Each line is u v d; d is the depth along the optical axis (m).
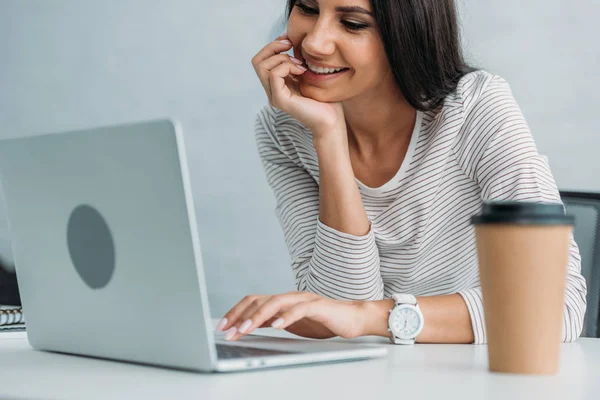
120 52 3.73
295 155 1.67
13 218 1.00
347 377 0.81
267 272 3.44
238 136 3.49
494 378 0.81
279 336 1.28
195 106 3.57
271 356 0.86
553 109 2.92
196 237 0.76
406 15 1.38
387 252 1.64
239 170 3.49
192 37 3.55
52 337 1.02
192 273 0.77
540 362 0.82
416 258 1.62
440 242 1.60
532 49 2.94
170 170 0.75
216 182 3.53
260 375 0.82
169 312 0.81
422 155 1.53
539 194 1.36
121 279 0.85
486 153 1.44
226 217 3.52
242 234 3.49
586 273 1.60
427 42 1.42
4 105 4.02
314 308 1.10
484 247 0.82
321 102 1.49
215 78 3.52
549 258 0.80
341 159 1.47
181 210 0.76
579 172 2.89
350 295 1.47
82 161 0.85
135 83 3.70
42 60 3.91
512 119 1.45
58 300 0.97
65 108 3.87
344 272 1.46
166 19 3.61
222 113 3.52
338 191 1.47
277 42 1.53
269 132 1.69
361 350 0.95
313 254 1.51
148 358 0.87
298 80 1.58
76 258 0.91
